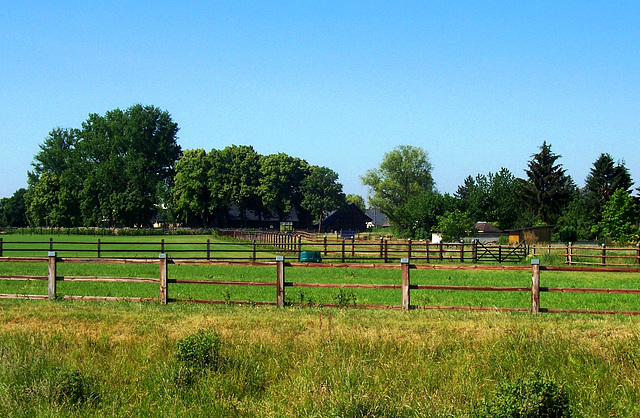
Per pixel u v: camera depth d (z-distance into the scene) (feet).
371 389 27.40
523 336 34.27
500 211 226.38
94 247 166.71
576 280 78.28
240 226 388.37
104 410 26.71
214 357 31.14
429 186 372.79
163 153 350.23
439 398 26.58
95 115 357.41
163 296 47.14
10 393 27.91
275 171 376.48
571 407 25.68
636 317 41.45
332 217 433.48
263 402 27.04
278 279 45.83
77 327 39.19
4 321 41.06
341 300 46.55
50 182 373.81
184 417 25.82
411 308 44.47
